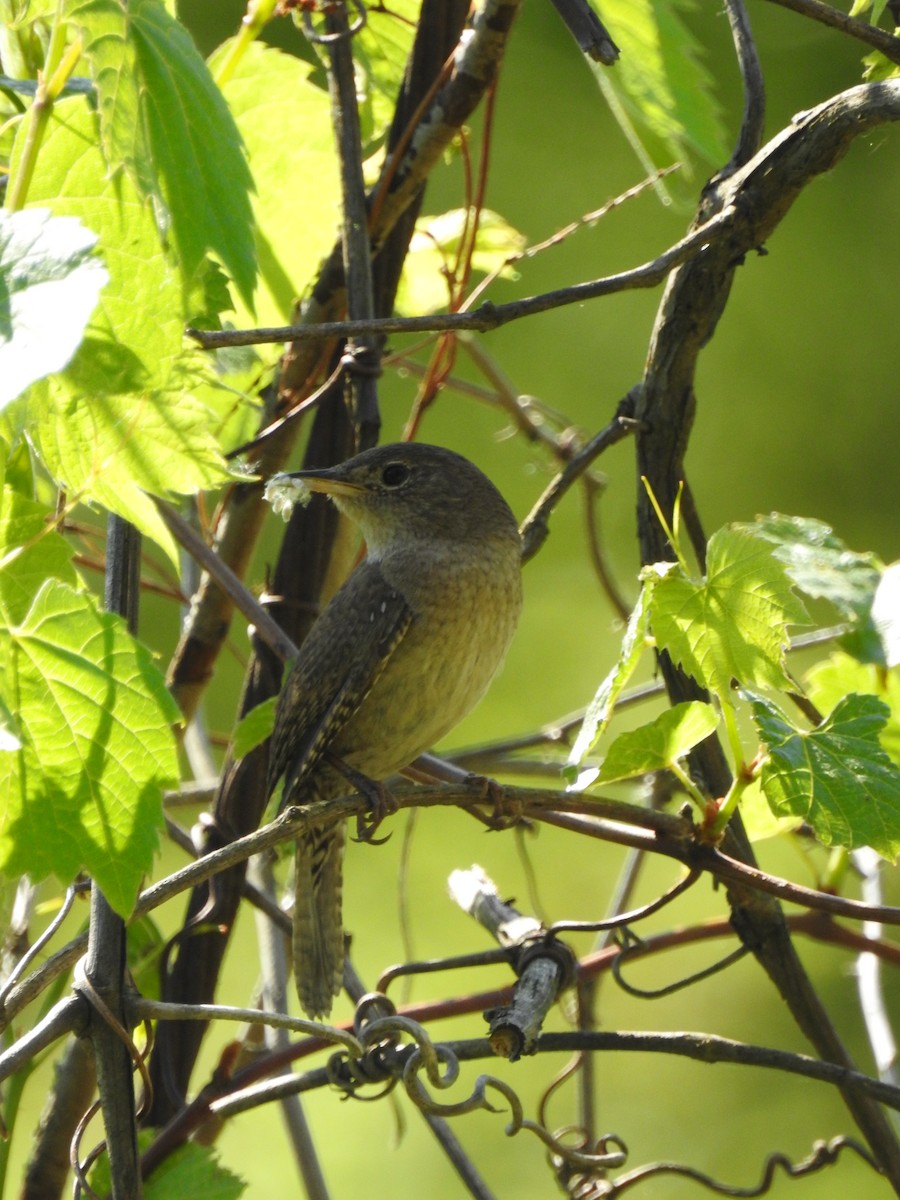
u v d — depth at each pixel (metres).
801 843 6.86
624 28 6.32
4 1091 5.79
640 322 15.32
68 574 4.52
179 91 4.25
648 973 13.88
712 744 5.89
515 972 5.66
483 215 8.16
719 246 5.73
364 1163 12.83
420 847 14.28
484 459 15.23
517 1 6.38
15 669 4.09
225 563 7.28
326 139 7.16
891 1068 6.35
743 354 15.84
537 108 15.27
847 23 5.33
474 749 8.10
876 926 6.91
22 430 4.21
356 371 6.63
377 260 7.12
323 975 7.03
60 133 4.37
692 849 5.27
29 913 5.98
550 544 15.23
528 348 15.24
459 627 7.53
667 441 6.13
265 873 7.20
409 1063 5.17
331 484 7.34
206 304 4.99
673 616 4.82
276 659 7.09
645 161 6.57
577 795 5.35
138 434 4.50
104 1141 5.22
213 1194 5.58
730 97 14.73
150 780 4.11
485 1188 5.86
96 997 4.54
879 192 15.95
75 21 4.10
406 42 7.54
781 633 4.81
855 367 15.73
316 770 7.63
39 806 4.10
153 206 4.17
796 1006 5.81
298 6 6.68
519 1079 13.31
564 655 14.89
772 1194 13.04
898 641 5.14
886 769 4.67
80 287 3.01
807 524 5.40
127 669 4.09
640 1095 13.43
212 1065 12.55
